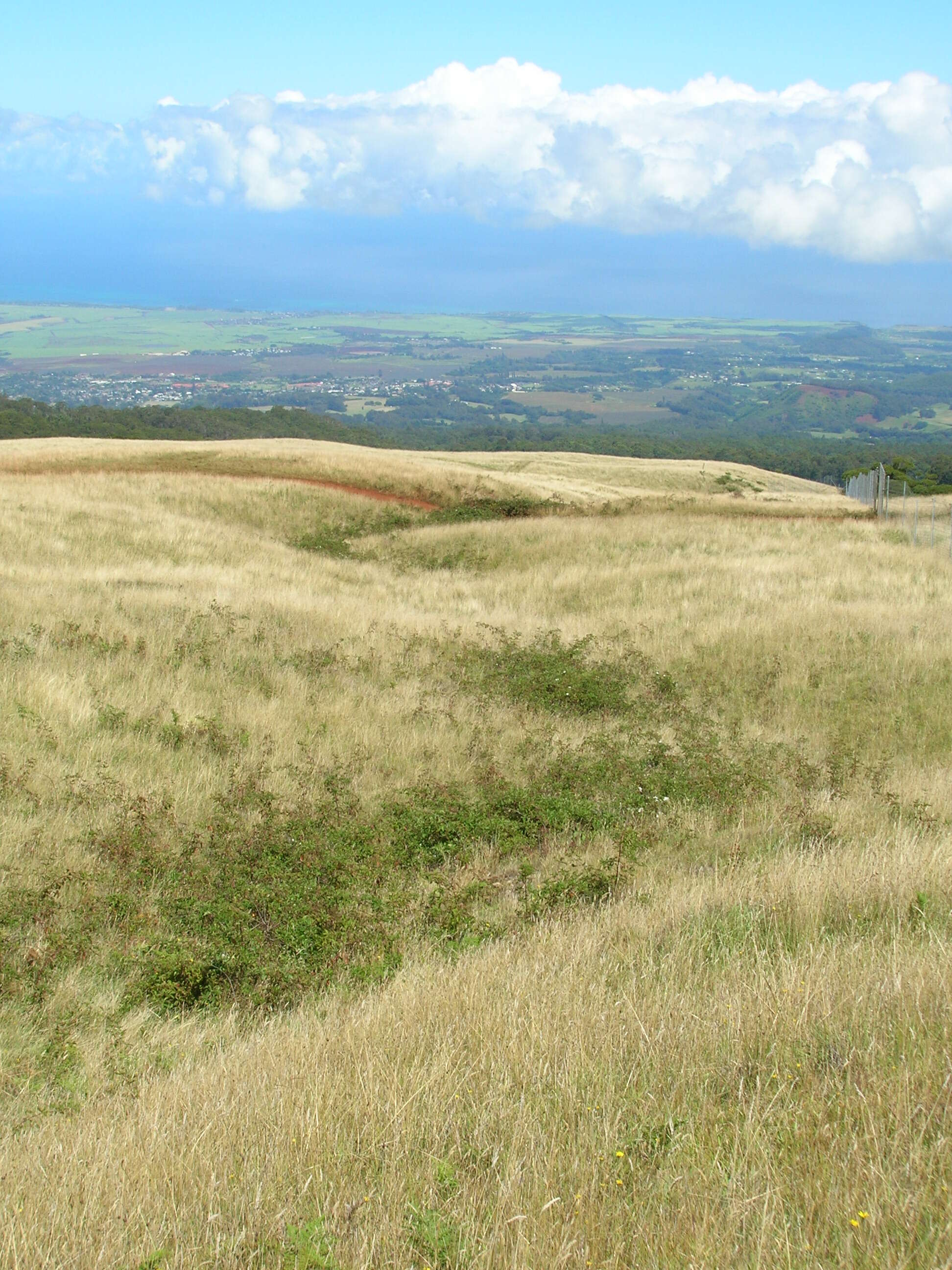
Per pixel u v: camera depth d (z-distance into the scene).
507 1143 3.36
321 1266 2.78
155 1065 5.11
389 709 12.41
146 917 7.01
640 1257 2.74
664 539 26.95
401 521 33.50
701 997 4.61
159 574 19.44
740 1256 2.66
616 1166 3.15
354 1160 3.34
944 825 8.68
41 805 8.57
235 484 33.72
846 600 18.62
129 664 12.76
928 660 14.45
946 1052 3.57
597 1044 4.06
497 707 13.46
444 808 9.30
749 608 18.17
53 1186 3.44
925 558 22.77
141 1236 3.07
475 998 4.79
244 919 7.04
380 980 6.12
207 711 11.56
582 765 10.84
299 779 9.80
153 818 8.43
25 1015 5.74
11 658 12.08
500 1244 2.79
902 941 5.23
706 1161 3.12
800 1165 3.06
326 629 16.28
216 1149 3.52
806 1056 3.83
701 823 9.29
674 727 12.73
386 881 7.91
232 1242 2.89
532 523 30.55
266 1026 5.59
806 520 31.28
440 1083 3.83
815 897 6.06
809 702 13.55
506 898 7.70
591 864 8.20
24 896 6.98
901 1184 2.89
